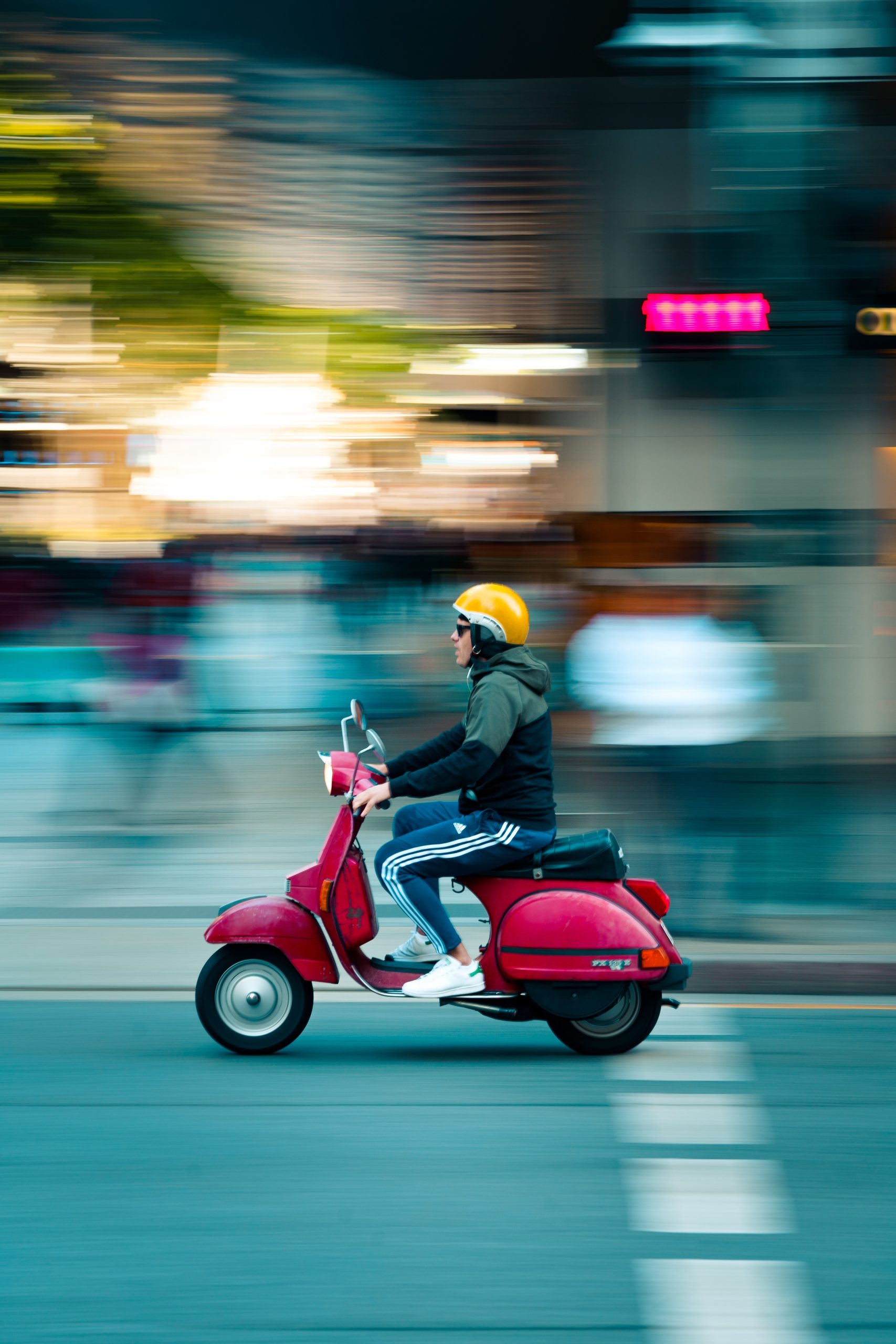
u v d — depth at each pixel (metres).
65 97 40.94
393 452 42.22
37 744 26.17
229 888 16.59
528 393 37.19
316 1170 8.40
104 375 43.09
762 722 15.12
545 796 10.68
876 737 17.64
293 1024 10.69
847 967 12.69
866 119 18.00
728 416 18.91
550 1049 10.91
